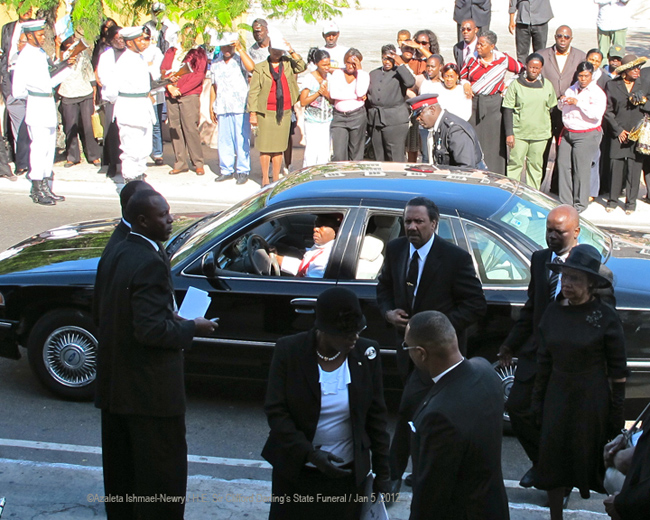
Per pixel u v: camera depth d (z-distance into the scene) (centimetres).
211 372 938
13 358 976
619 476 552
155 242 632
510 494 770
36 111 1777
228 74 1920
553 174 1834
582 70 1628
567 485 664
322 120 1850
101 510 689
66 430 901
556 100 1734
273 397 557
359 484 566
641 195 1922
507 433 915
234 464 827
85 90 2114
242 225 925
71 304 938
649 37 3778
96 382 635
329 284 892
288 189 966
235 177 2027
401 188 947
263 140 1870
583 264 630
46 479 740
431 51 1912
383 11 5241
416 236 745
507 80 2181
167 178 2053
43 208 1806
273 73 1819
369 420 576
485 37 1694
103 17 2150
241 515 694
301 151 2316
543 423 668
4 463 766
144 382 614
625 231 1105
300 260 970
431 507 504
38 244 1080
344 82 1753
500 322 863
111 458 644
